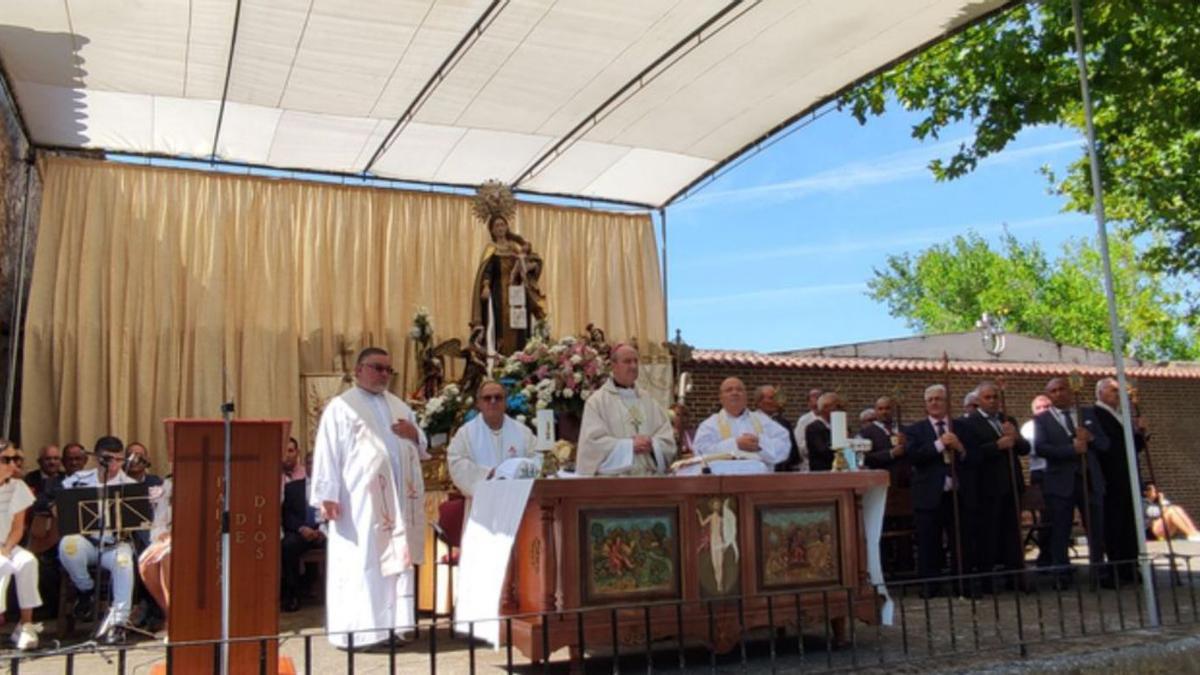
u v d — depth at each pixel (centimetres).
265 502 514
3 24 859
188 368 1116
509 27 897
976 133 1121
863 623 719
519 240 1143
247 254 1164
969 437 941
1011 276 4578
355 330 1198
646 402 709
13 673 362
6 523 759
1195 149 1207
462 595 671
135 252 1112
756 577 620
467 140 1152
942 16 905
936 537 920
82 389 1065
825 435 980
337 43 912
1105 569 971
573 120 1106
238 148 1148
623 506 591
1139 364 2416
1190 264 1327
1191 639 643
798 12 888
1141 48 1034
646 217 1374
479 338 1096
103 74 958
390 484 723
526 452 781
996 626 615
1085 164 1221
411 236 1251
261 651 406
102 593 823
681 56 963
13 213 1058
